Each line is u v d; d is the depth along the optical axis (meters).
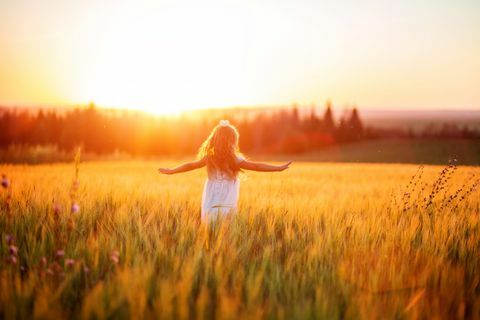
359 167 26.53
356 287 3.25
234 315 2.59
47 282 3.14
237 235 4.38
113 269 3.54
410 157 74.25
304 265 3.66
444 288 3.29
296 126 102.56
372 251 3.98
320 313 2.72
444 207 6.45
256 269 3.58
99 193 6.98
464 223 5.30
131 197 6.91
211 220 4.96
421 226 5.39
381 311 2.88
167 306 2.68
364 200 7.71
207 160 5.52
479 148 85.25
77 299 3.13
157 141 83.81
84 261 3.54
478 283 3.59
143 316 2.71
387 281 3.35
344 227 4.92
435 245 4.44
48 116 81.38
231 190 5.45
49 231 4.18
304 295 3.14
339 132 102.06
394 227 5.03
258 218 5.44
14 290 2.98
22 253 3.86
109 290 2.87
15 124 81.12
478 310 3.02
